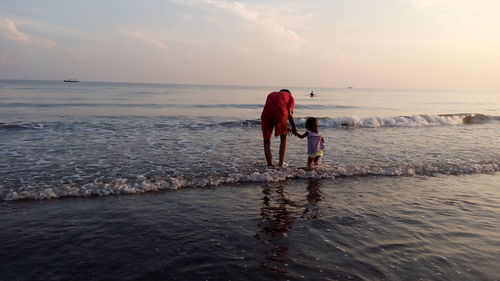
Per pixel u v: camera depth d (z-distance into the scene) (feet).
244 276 9.15
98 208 14.28
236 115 70.79
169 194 16.43
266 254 10.48
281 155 22.59
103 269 9.43
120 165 21.95
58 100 104.53
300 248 10.94
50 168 20.80
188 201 15.47
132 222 12.87
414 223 13.29
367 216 14.01
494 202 16.25
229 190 17.30
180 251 10.57
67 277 8.98
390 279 9.09
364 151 28.37
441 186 18.85
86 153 25.79
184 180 18.28
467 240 11.78
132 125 45.55
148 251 10.55
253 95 186.70
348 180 19.69
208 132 40.24
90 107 82.17
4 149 26.78
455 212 14.69
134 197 15.84
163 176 19.29
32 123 43.37
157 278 9.00
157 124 47.37
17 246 10.68
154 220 13.11
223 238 11.62
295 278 9.08
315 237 11.84
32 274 9.09
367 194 17.10
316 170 21.24
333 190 17.70
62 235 11.60
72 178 18.63
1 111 68.18
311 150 22.20
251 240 11.51
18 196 15.15
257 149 28.81
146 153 26.18
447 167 22.72
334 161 24.29
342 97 203.10
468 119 60.80
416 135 39.83
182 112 75.46
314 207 15.03
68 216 13.33
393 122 55.21
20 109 73.36
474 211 14.89
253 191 17.22
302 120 53.26
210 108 90.89
